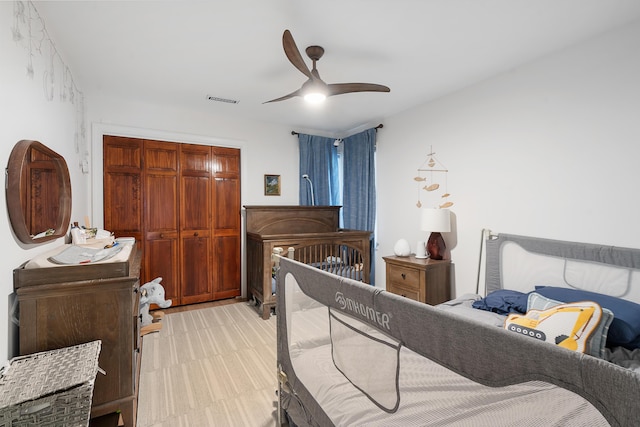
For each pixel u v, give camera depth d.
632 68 1.83
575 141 2.09
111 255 1.62
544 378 0.54
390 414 0.89
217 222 3.84
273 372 2.19
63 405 1.03
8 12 1.32
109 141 3.23
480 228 2.71
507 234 2.45
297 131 4.32
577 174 2.08
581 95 2.06
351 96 3.09
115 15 1.79
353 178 4.26
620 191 1.88
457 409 0.71
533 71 2.33
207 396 1.91
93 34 1.99
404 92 2.97
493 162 2.61
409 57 2.29
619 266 1.80
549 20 1.83
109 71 2.57
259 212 3.95
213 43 2.12
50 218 1.77
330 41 2.08
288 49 1.71
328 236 3.50
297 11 1.76
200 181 3.73
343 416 1.04
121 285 1.47
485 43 2.09
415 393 0.81
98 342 1.39
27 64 1.52
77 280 1.41
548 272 2.15
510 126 2.48
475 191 2.75
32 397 0.99
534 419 0.58
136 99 3.26
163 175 3.52
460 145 2.89
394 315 0.86
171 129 3.50
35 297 1.33
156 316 3.20
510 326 1.58
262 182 4.08
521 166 2.40
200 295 3.75
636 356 1.40
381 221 3.88
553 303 1.68
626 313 1.51
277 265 1.60
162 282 3.54
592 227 2.00
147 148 3.43
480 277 2.69
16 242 1.36
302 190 4.29
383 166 3.85
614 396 0.46
